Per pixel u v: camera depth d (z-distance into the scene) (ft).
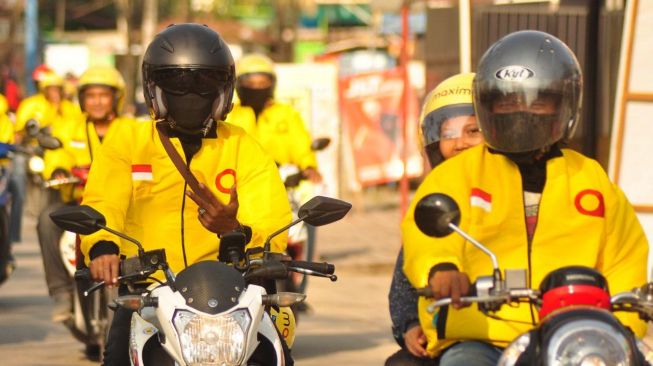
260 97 51.08
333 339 48.37
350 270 69.82
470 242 21.71
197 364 21.84
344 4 187.62
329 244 81.41
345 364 43.27
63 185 44.91
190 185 27.68
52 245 44.21
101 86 44.27
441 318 22.76
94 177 27.73
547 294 20.44
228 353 21.90
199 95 27.63
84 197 27.68
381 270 70.18
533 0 72.02
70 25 208.23
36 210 77.41
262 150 28.76
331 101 104.42
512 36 23.44
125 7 146.61
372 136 105.60
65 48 156.97
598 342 18.99
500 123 23.03
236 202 26.16
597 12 60.80
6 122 56.13
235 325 22.18
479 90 23.22
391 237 85.92
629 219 23.86
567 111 23.07
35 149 45.57
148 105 28.02
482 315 22.52
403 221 23.52
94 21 207.41
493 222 23.26
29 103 82.12
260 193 28.32
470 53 60.80
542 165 23.61
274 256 25.68
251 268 25.22
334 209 25.77
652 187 55.67
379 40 147.74
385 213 102.94
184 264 27.91
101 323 43.52
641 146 55.72
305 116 104.12
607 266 23.72
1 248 54.65
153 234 27.86
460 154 23.84
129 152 27.94
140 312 23.71
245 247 26.71
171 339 22.33
